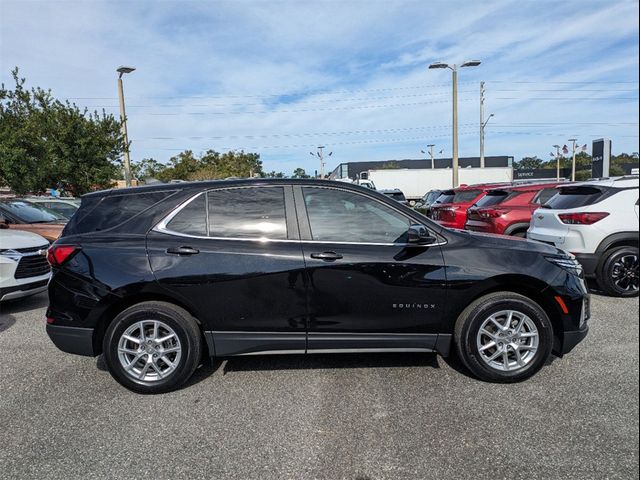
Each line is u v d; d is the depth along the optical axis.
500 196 8.52
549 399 3.28
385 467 2.56
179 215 3.66
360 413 3.16
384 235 3.65
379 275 3.53
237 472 2.54
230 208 3.67
